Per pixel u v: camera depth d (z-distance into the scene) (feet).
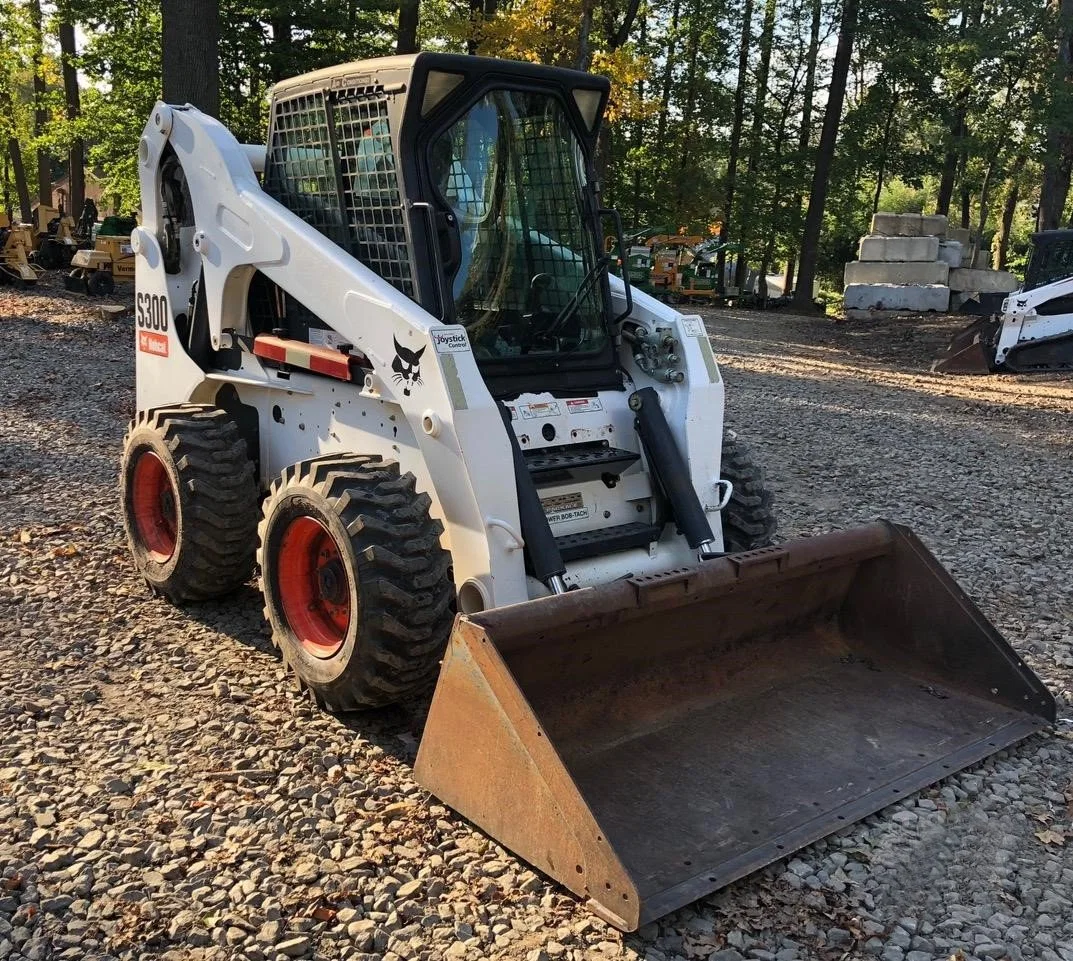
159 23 60.54
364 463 13.30
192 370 17.61
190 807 11.42
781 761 12.24
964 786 12.35
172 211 17.94
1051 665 16.29
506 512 12.75
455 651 10.80
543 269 14.78
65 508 22.31
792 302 96.22
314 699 13.84
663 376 15.07
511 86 14.03
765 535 16.12
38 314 48.24
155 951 9.25
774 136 112.06
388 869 10.44
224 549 16.07
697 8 103.04
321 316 14.35
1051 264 54.85
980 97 89.61
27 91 117.80
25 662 15.02
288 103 15.53
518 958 9.25
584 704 12.37
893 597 14.60
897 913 10.13
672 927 9.75
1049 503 26.73
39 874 10.25
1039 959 9.57
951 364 52.49
